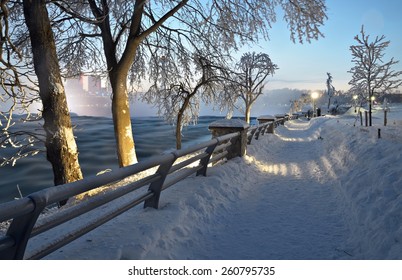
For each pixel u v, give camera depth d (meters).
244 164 7.97
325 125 19.27
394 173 4.82
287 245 3.94
